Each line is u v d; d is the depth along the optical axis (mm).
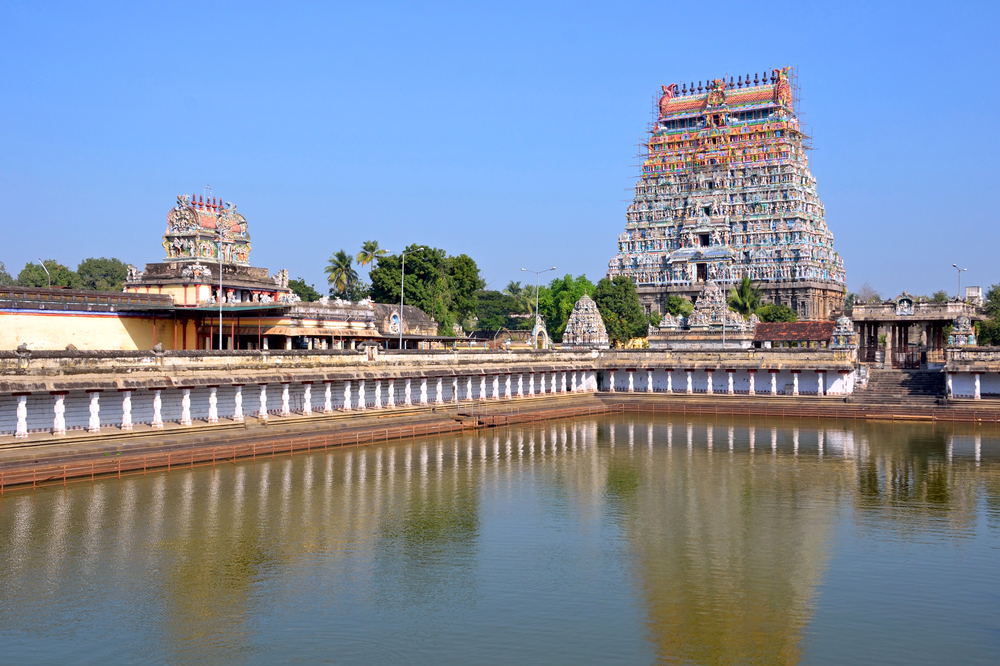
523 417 93875
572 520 49719
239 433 68312
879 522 49500
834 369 106625
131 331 83062
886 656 31688
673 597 37375
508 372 103750
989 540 45781
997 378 98562
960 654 31844
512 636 33156
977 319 128000
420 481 59500
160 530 45250
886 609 36094
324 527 46906
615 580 39469
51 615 34219
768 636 33406
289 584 38219
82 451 56875
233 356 71188
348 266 159375
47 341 75812
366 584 38438
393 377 86312
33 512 47438
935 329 126688
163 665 30281
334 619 34500
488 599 36938
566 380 120250
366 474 61031
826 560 42406
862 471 64688
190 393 69562
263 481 57219
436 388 95188
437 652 31672
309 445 69312
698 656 31625
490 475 62281
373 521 48469
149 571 39219
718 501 54719
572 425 93875
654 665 30875
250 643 32125
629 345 169250
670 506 53312
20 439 56281
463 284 168500
